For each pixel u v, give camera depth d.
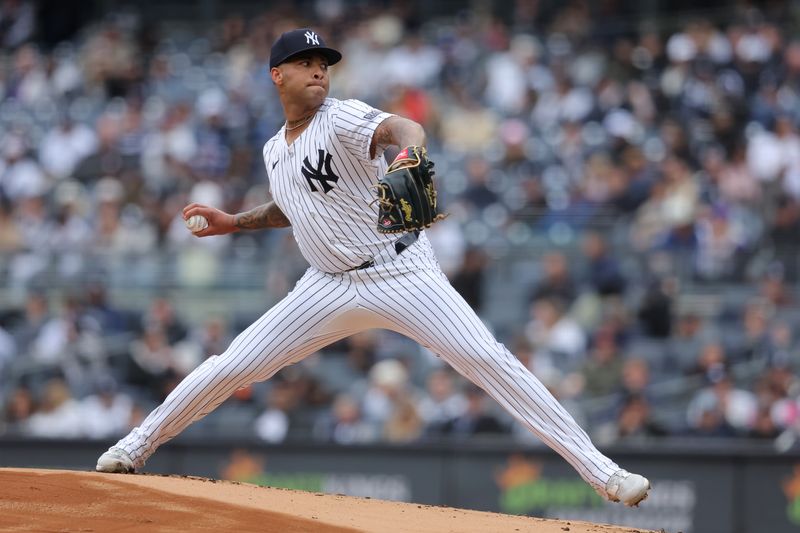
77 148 55.19
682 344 40.03
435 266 16.22
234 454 34.19
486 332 15.91
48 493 14.59
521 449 33.09
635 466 32.94
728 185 47.00
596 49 58.53
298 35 15.66
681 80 54.75
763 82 54.75
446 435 36.38
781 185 47.28
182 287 44.88
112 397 40.12
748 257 42.59
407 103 53.69
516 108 54.25
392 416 37.03
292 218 16.27
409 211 14.00
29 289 45.31
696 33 56.75
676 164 47.41
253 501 15.22
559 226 46.31
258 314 44.03
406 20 64.38
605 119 52.56
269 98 57.47
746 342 39.28
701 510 32.47
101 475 15.55
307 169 15.68
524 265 44.09
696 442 34.78
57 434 39.66
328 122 15.42
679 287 42.19
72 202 50.56
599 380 37.69
